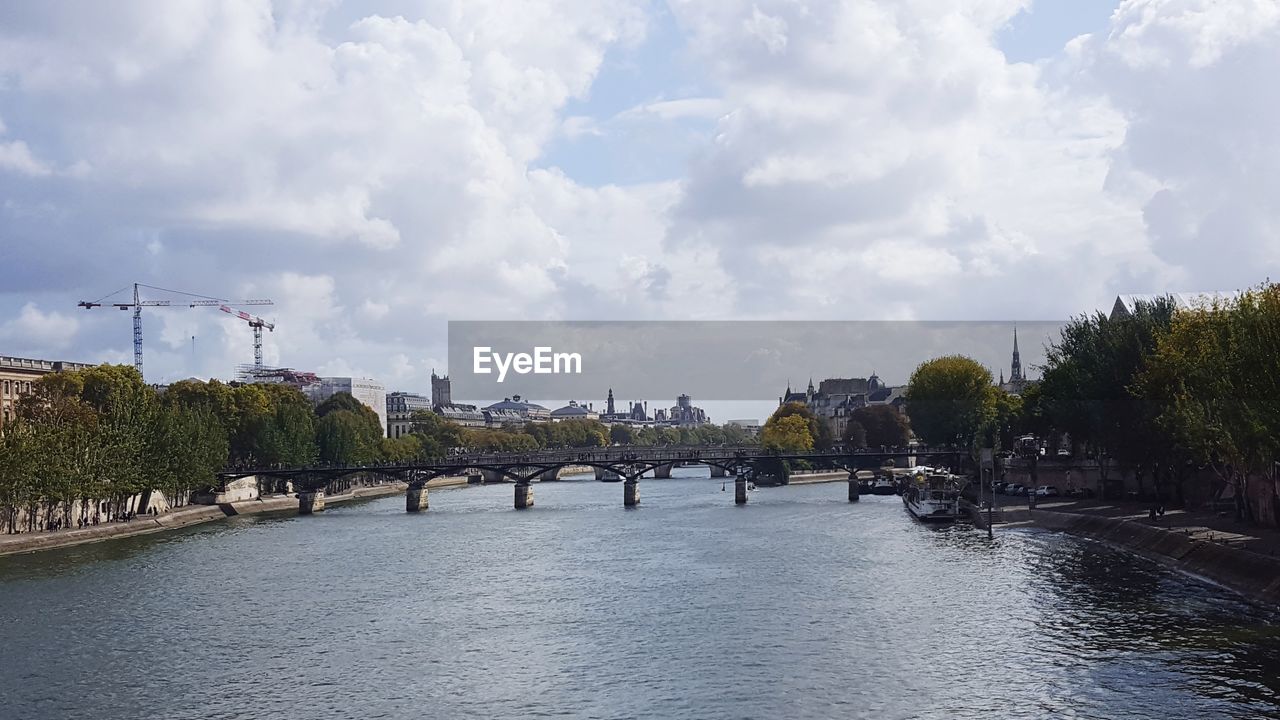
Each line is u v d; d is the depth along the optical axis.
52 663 93.31
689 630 101.88
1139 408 158.25
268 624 107.88
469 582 131.88
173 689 85.38
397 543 173.88
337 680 87.12
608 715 77.19
